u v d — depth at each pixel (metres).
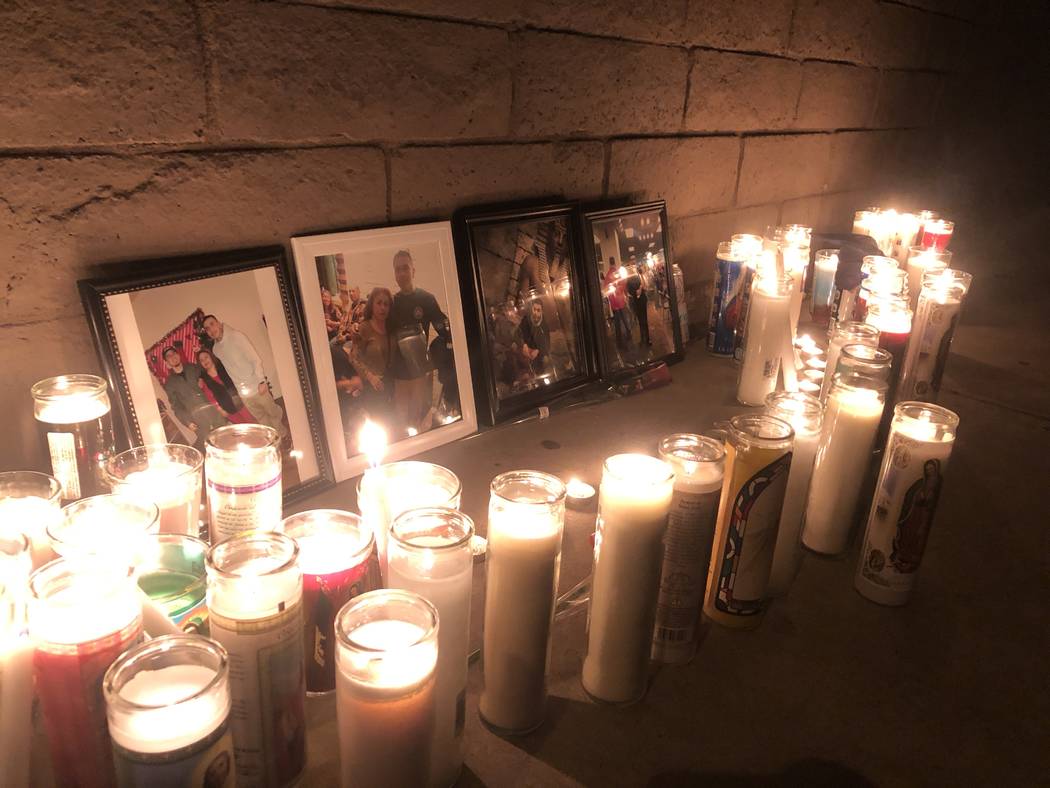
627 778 0.97
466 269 1.84
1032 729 1.12
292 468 1.52
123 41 1.23
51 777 0.86
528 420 1.96
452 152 1.79
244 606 0.81
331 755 0.97
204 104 1.35
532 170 2.00
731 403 2.16
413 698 0.77
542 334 2.03
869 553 1.36
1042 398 2.41
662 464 1.03
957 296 1.97
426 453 1.76
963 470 1.90
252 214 1.47
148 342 1.32
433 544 0.90
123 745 0.67
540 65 1.91
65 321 1.29
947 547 1.57
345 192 1.61
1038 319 3.25
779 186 2.98
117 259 1.32
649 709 1.09
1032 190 4.57
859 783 1.00
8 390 1.26
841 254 2.62
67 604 0.78
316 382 1.57
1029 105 4.34
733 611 1.25
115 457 1.11
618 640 1.05
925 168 3.89
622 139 2.23
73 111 1.21
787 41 2.71
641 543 0.99
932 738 1.08
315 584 0.97
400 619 0.82
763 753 1.03
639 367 2.29
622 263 2.24
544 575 0.94
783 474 1.16
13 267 1.22
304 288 1.54
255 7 1.37
